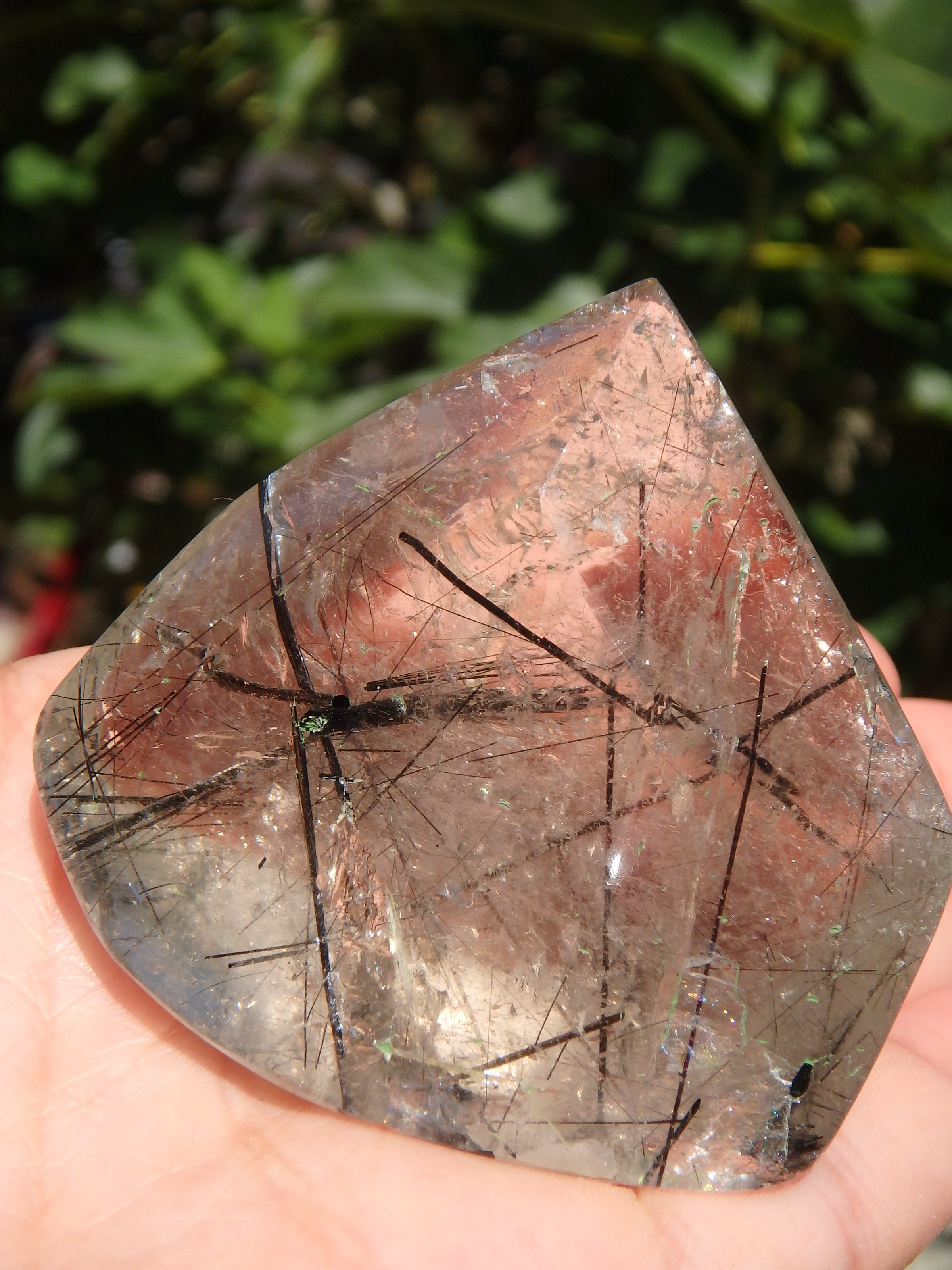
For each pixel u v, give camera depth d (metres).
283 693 0.10
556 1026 0.10
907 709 0.14
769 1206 0.10
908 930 0.10
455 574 0.10
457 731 0.10
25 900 0.11
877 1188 0.10
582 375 0.10
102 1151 0.10
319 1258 0.10
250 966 0.10
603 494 0.10
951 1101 0.11
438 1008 0.10
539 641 0.10
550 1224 0.10
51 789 0.11
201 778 0.10
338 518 0.10
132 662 0.10
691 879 0.10
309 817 0.10
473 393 0.10
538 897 0.10
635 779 0.10
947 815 0.10
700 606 0.10
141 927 0.10
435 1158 0.10
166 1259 0.10
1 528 0.24
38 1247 0.10
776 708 0.10
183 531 0.19
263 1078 0.10
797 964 0.10
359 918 0.10
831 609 0.10
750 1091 0.10
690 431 0.10
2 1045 0.11
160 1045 0.11
